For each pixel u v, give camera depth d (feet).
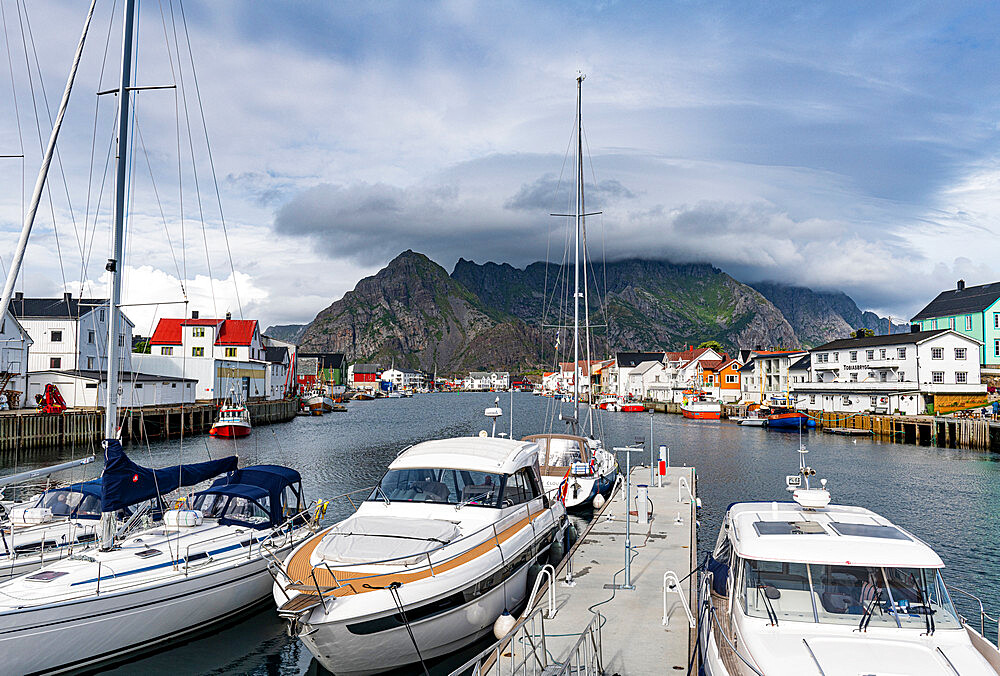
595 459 80.38
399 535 36.04
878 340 227.61
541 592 40.65
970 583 53.83
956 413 182.70
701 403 282.36
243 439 165.78
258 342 265.13
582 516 74.64
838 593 24.49
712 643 26.18
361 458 129.90
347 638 29.84
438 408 383.45
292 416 267.80
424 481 42.60
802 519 29.17
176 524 41.86
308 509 50.70
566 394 426.92
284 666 36.29
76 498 44.70
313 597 29.48
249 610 41.01
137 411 153.07
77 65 47.93
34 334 174.50
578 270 106.11
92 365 181.88
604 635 33.42
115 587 34.30
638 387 410.31
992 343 229.66
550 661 29.68
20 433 125.80
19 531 41.65
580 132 109.81
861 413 195.72
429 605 32.09
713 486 99.40
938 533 70.54
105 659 34.12
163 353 243.81
